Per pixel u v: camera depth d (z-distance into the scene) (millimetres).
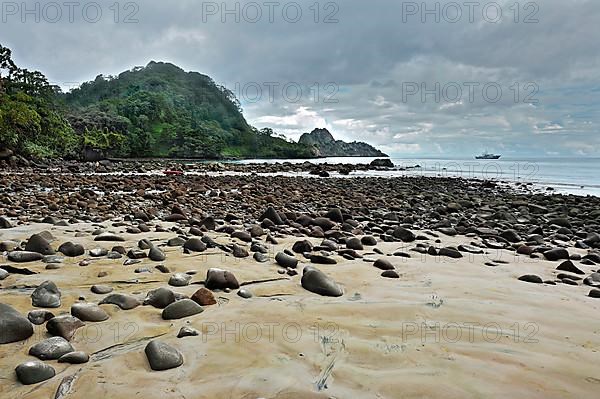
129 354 2049
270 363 1988
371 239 5289
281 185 16078
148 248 4234
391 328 2457
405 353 2127
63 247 4000
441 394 1745
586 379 1897
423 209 10070
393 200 11969
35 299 2637
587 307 2957
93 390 1725
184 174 22062
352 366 1978
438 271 3930
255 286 3250
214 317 2568
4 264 3502
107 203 8406
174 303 2598
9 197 8609
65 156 32312
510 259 4629
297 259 4141
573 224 8234
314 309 2750
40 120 27391
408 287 3359
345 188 15648
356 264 4098
